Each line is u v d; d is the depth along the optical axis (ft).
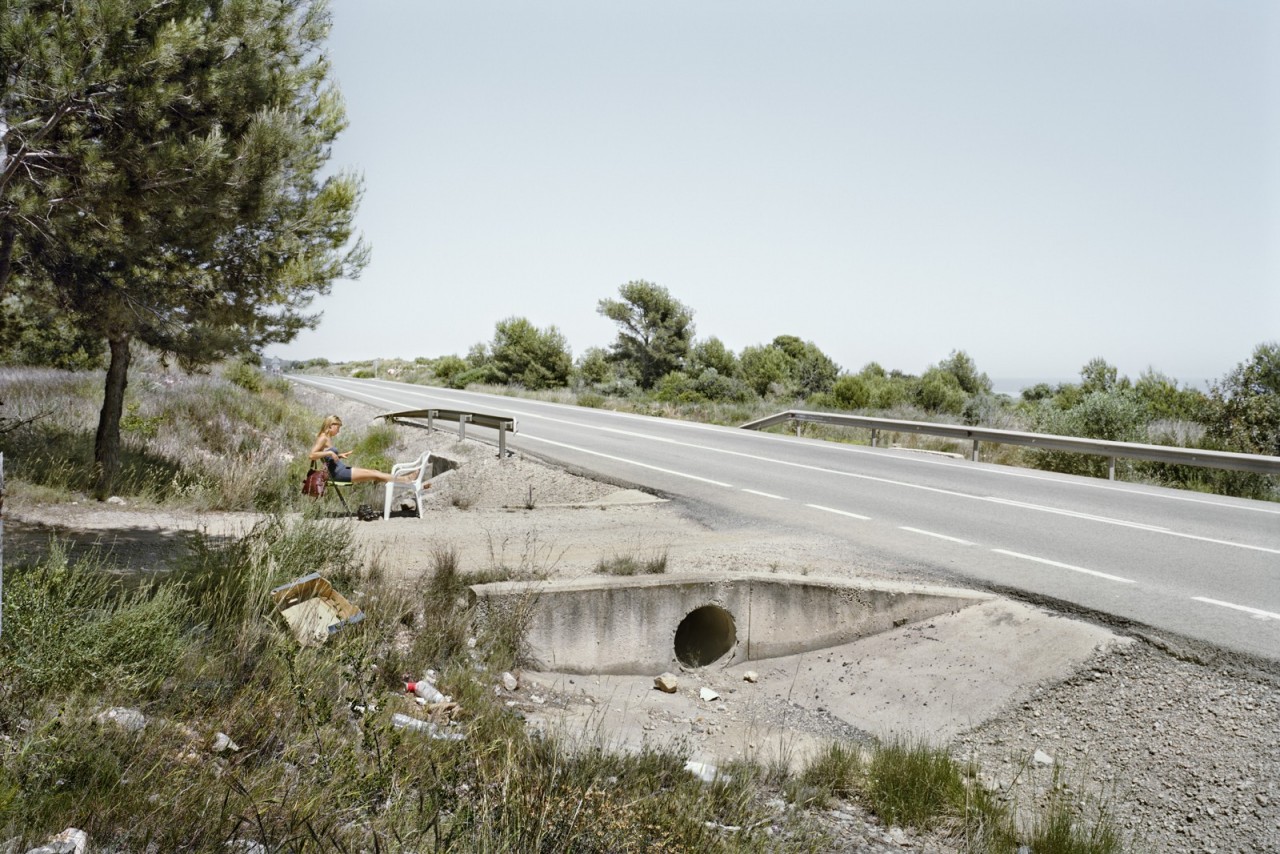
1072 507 36.76
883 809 14.87
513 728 15.31
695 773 15.20
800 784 15.51
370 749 11.89
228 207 21.49
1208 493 42.68
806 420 71.77
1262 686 16.99
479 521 33.17
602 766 14.38
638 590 22.09
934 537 30.19
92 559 21.45
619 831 11.25
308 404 102.12
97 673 12.26
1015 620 21.40
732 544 28.63
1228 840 13.51
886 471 48.47
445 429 69.41
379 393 136.15
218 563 18.89
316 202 33.24
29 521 26.53
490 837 10.18
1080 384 100.99
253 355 36.68
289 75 27.86
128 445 41.96
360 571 21.90
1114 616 20.81
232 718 12.52
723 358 180.45
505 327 172.96
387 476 36.29
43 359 61.41
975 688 19.36
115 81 18.04
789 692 20.97
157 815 9.39
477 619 20.89
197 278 29.55
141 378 64.34
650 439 66.03
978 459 56.70
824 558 26.61
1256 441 50.62
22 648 11.89
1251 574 24.86
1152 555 27.35
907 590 22.75
